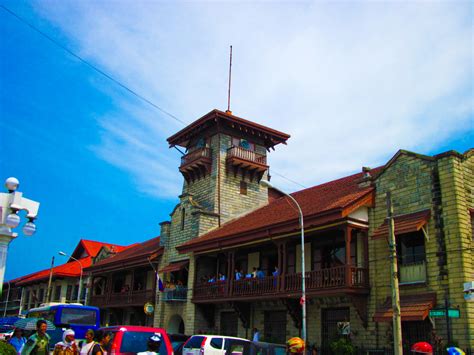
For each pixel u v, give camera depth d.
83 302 50.72
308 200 31.50
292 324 27.48
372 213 24.73
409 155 23.70
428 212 22.05
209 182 39.16
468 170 22.38
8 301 69.12
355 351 22.62
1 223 12.18
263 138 41.88
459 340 19.67
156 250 39.28
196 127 40.97
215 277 34.25
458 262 20.48
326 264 26.98
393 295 16.88
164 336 14.39
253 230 28.53
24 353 12.62
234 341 18.62
